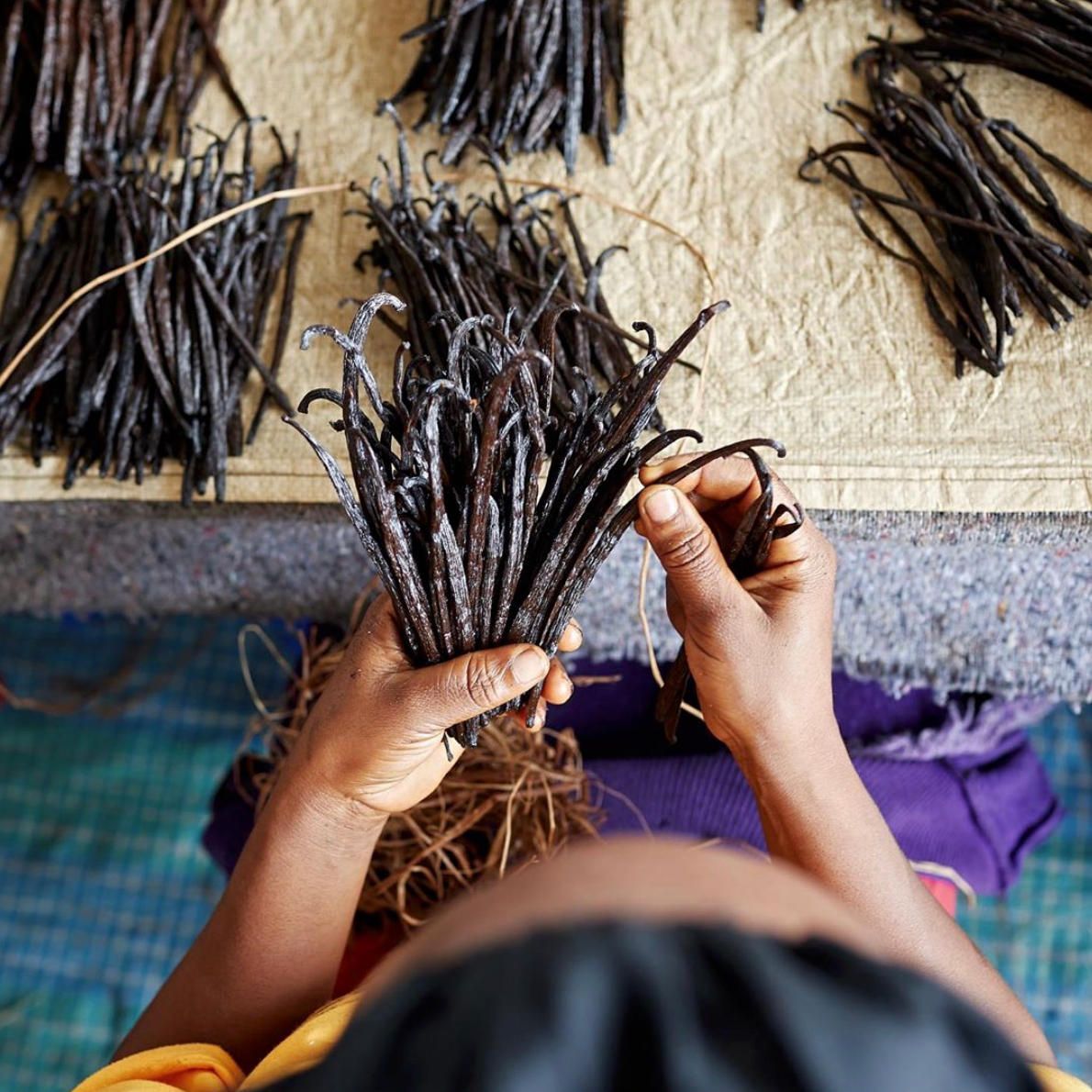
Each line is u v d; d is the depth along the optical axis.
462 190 1.14
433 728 0.68
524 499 0.68
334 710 0.70
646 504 0.65
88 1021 1.68
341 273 1.13
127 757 1.78
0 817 1.76
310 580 1.24
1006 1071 0.27
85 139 1.17
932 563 1.08
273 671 1.78
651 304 1.08
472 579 0.68
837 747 0.74
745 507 0.76
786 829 0.74
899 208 1.08
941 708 1.19
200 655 1.79
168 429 1.08
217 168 1.13
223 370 1.07
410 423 0.61
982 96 1.10
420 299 1.03
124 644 1.79
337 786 0.71
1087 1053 1.55
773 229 1.09
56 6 1.15
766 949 0.27
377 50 1.20
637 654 1.19
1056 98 1.09
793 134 1.12
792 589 0.73
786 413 1.04
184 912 1.72
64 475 1.10
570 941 0.27
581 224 1.12
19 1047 1.66
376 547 0.66
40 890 1.73
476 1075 0.24
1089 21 1.05
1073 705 1.16
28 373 1.07
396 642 0.70
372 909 1.03
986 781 1.18
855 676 1.18
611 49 1.14
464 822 1.00
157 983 1.69
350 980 1.03
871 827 0.74
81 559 1.24
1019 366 1.02
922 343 1.04
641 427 0.67
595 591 1.14
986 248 1.02
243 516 1.10
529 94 1.09
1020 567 1.06
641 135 1.13
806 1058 0.24
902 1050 0.25
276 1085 0.32
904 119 1.09
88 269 1.10
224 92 1.21
